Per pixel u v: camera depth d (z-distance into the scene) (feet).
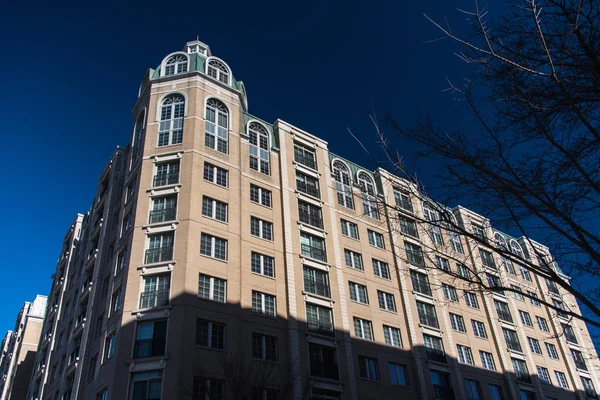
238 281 101.45
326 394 102.42
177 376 84.02
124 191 120.06
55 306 162.61
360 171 147.54
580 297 29.30
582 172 29.32
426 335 128.16
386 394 110.83
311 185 133.49
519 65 28.94
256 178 122.72
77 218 177.06
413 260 135.85
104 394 89.61
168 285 95.71
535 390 144.05
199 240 101.19
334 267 121.39
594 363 169.68
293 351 101.86
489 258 155.43
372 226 137.49
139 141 122.62
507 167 31.78
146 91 128.16
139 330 91.66
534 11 28.32
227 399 83.10
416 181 34.50
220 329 94.73
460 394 123.95
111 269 110.83
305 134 140.87
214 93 125.39
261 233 115.55
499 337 145.69
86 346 108.17
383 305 125.49
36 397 144.46
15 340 220.23
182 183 107.65
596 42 27.40
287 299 108.47
